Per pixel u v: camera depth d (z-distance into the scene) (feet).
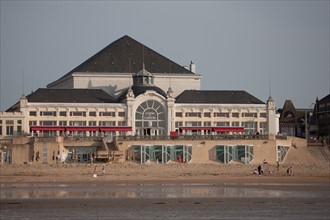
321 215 580.71
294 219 559.38
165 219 556.10
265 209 615.98
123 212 593.42
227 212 595.88
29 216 569.64
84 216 570.05
